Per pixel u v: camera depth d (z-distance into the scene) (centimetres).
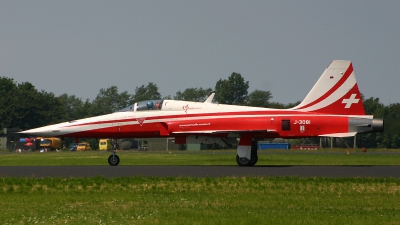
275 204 5684
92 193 6519
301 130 10675
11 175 8556
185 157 15788
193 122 10981
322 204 5700
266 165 11031
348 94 10750
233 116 10906
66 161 13762
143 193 6481
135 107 11394
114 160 11119
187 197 6144
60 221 4784
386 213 5128
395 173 8638
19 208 5516
